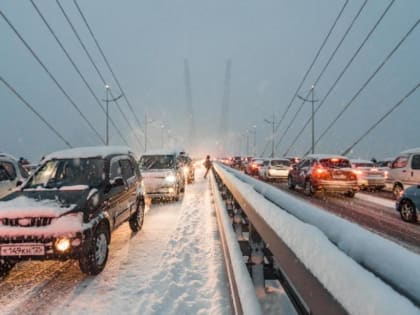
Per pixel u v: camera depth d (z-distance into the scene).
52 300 3.55
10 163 7.46
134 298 3.49
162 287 3.72
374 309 0.58
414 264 0.67
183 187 13.93
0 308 3.38
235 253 3.01
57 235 3.99
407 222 7.55
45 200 4.40
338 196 13.07
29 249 3.96
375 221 7.69
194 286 3.71
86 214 4.27
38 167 5.54
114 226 5.23
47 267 4.72
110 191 5.23
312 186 12.75
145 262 4.74
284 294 3.01
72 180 5.25
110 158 5.76
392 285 0.71
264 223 1.84
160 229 7.00
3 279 4.24
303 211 1.62
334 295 0.76
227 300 3.27
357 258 0.92
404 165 11.45
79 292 3.73
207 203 10.88
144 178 11.12
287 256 1.26
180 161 14.12
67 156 5.75
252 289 2.06
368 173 15.36
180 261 4.59
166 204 10.84
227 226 4.42
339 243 1.06
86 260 4.19
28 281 4.16
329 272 0.80
